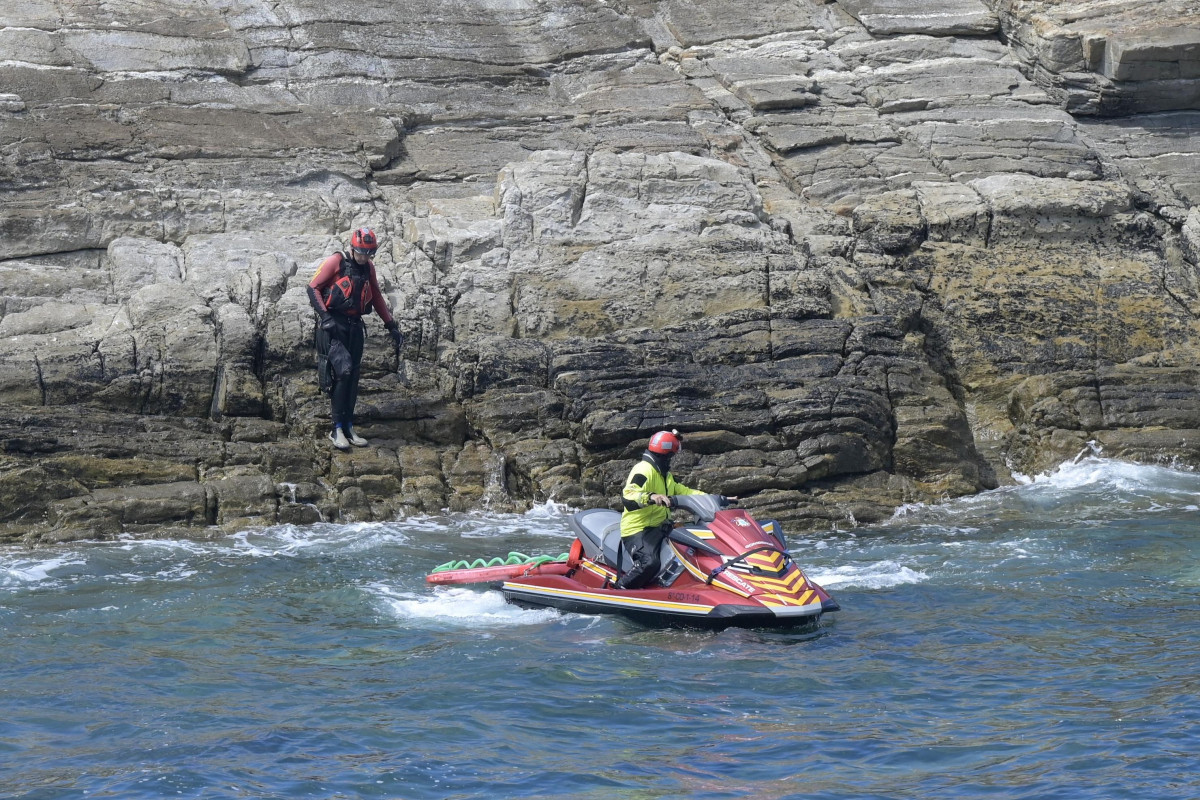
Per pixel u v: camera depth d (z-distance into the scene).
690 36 92.75
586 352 59.19
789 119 83.38
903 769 26.56
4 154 67.06
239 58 81.38
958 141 81.38
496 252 67.50
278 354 58.22
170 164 69.44
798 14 95.50
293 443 55.22
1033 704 30.36
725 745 28.11
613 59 89.50
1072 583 42.47
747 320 61.72
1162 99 85.31
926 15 94.00
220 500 51.28
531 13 93.19
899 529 52.53
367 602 41.06
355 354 55.28
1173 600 40.00
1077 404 61.50
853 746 27.92
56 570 44.50
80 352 55.12
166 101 76.44
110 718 29.84
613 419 55.91
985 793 25.16
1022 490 58.16
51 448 50.94
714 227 70.25
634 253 66.94
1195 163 80.75
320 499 53.28
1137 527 50.72
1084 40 84.88
